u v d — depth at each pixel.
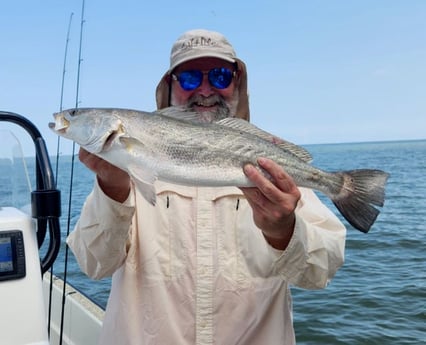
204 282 0.64
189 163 0.62
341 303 1.84
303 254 0.58
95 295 1.90
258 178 0.54
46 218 0.60
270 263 0.64
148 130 0.62
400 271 2.29
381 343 1.50
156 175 0.61
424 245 2.89
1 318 0.54
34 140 0.65
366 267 2.39
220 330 0.64
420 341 1.51
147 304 0.64
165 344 0.63
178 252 0.65
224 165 0.62
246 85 0.83
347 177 0.67
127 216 0.61
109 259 0.64
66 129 0.63
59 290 1.15
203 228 0.65
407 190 6.69
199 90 0.78
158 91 0.85
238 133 0.65
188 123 0.64
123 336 0.65
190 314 0.64
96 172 0.60
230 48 0.79
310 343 1.52
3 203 0.68
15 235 0.57
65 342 1.05
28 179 0.66
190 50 0.76
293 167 0.65
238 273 0.65
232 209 0.66
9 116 0.63
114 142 0.60
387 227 3.61
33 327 0.55
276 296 0.65
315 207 0.69
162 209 0.67
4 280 0.55
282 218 0.55
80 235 0.65
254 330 0.65
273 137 0.67
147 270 0.65
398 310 1.75
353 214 0.65
